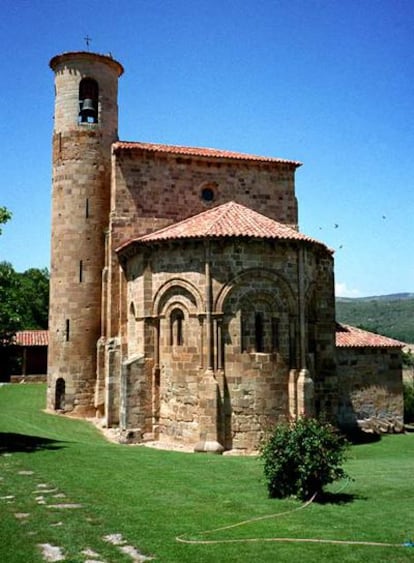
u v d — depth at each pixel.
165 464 19.55
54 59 36.09
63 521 12.63
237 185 34.00
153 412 26.02
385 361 33.75
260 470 18.81
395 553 10.99
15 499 14.36
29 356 55.84
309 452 15.11
